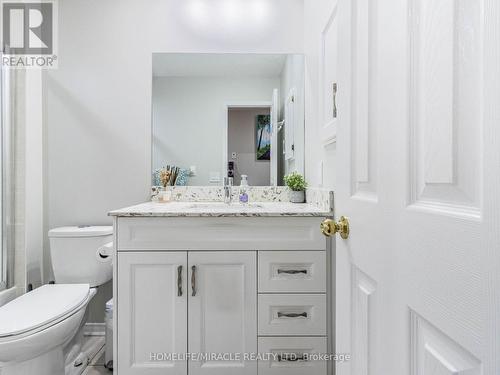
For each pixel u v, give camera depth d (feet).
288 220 4.75
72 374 5.24
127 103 6.77
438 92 1.44
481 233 1.15
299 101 6.87
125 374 4.62
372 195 2.14
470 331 1.21
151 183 6.81
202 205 6.28
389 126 1.88
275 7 6.88
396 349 1.78
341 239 2.71
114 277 4.68
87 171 6.72
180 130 6.87
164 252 4.70
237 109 6.95
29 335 3.88
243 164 6.98
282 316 4.75
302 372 4.71
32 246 6.33
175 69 6.83
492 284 1.09
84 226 6.60
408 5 1.68
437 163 1.44
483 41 1.16
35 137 6.44
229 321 4.71
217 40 6.88
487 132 1.13
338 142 2.80
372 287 2.14
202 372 4.66
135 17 6.79
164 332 4.67
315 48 5.92
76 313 4.59
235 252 4.72
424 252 1.52
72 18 6.70
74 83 6.69
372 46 2.14
